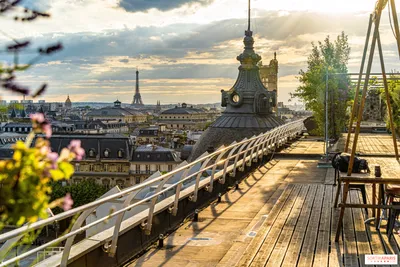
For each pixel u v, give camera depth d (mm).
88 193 81688
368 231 8133
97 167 123562
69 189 79812
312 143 24547
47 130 2104
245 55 31031
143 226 7785
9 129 135250
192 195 10109
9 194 1964
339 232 7547
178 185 9031
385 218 8188
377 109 25047
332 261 6723
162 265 6961
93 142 125000
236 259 7039
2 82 1987
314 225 8547
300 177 14359
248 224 9156
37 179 2000
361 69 9148
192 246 7832
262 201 11133
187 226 9062
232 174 13289
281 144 21906
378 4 7074
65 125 190625
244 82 31078
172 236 8398
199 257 7293
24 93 2018
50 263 5559
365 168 8195
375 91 24656
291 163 17797
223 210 10312
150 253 7492
